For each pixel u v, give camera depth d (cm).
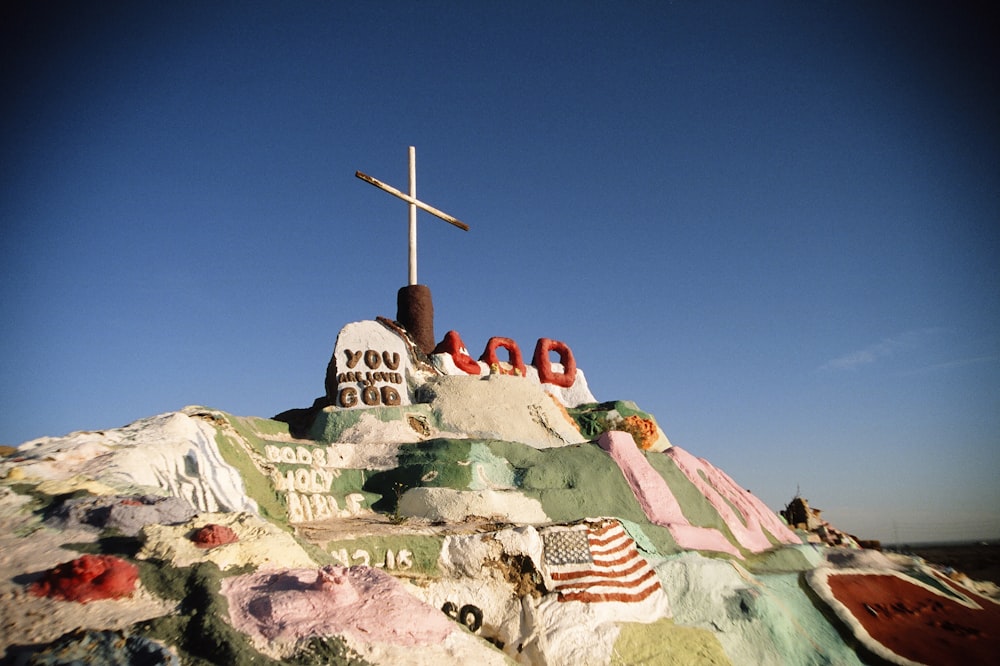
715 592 1524
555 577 1334
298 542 1028
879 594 1772
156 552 871
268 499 1366
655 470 1861
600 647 1265
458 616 1236
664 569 1512
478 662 896
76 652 699
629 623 1342
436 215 2411
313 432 1816
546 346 2658
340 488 1557
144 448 1196
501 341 2536
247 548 932
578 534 1406
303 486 1480
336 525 1377
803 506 2412
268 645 784
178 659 738
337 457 1680
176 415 1331
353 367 1928
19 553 848
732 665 1382
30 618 745
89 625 756
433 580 1253
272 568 927
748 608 1505
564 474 1719
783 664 1441
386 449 1706
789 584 1731
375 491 1605
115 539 902
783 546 1969
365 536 1250
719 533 1820
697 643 1383
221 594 837
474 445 1695
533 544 1338
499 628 1248
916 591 1845
